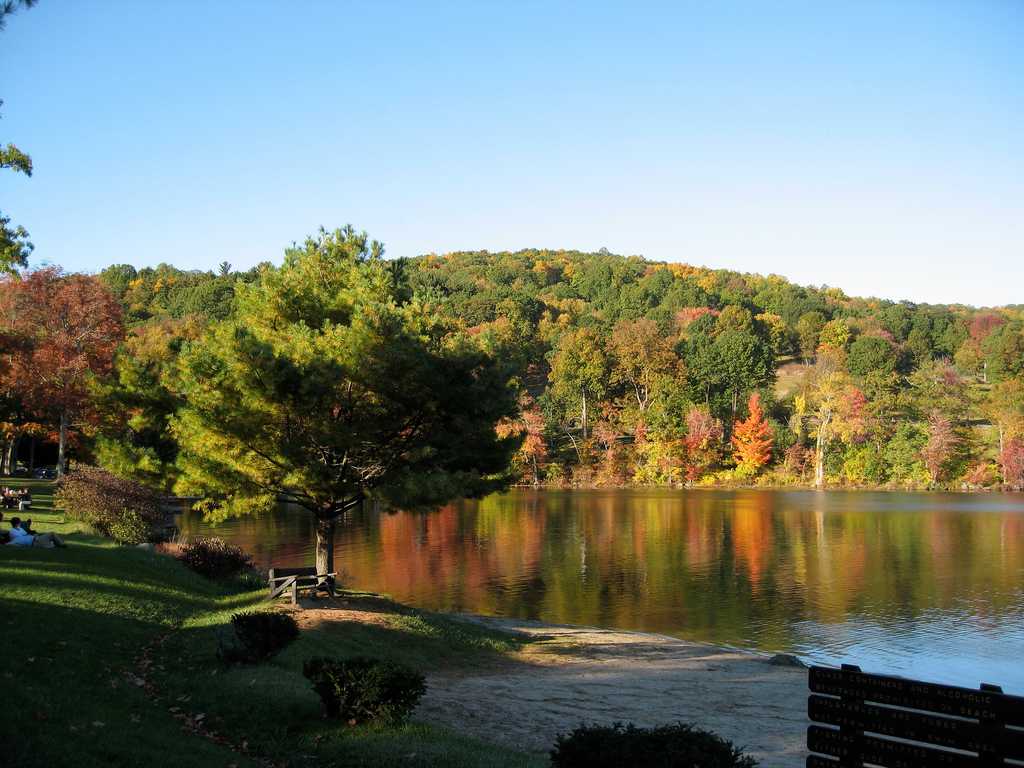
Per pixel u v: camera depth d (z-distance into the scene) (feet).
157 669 46.85
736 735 49.90
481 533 189.06
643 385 432.25
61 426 178.81
